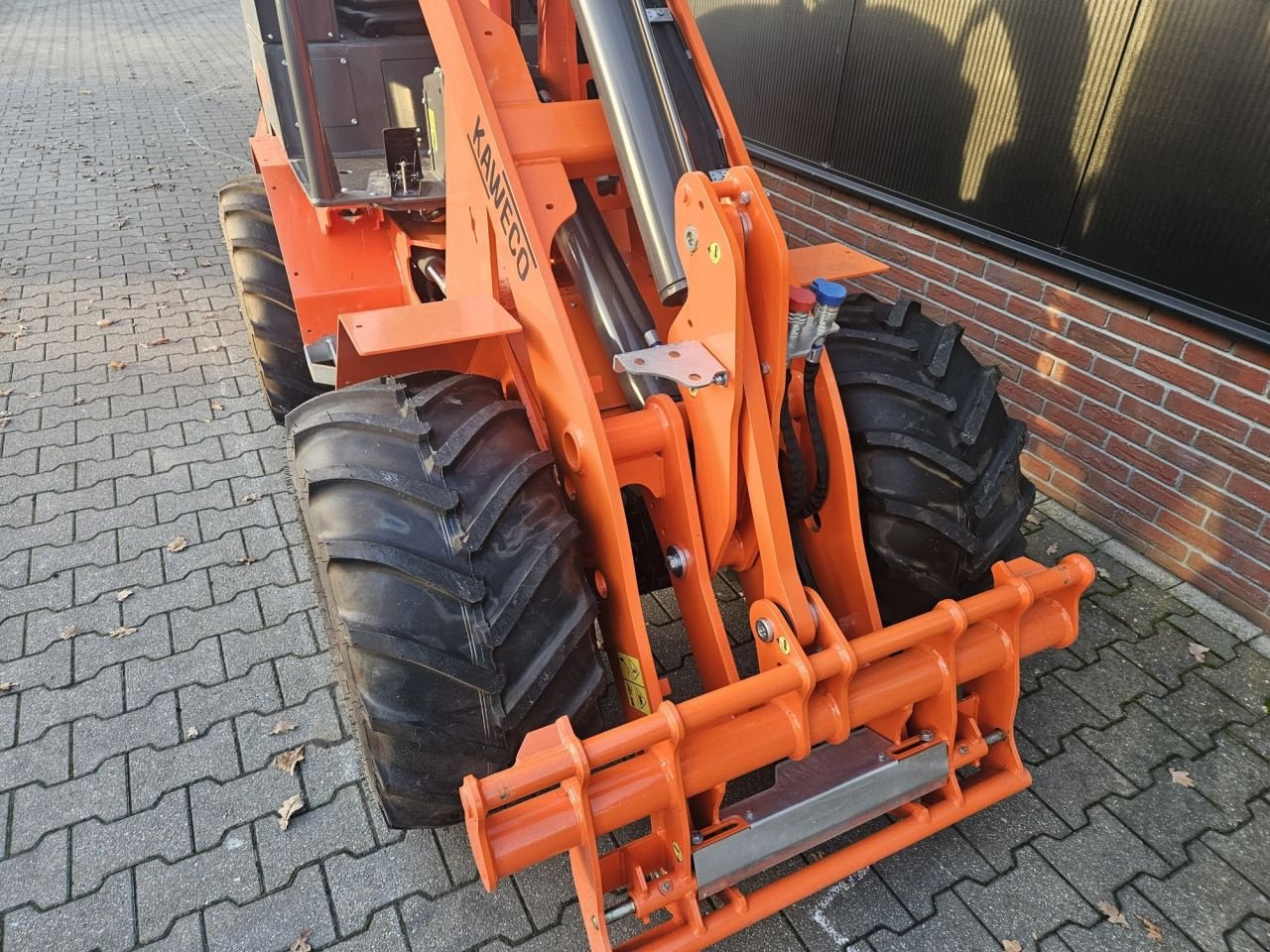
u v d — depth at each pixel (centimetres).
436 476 185
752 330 176
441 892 221
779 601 189
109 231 606
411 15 336
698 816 196
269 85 330
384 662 181
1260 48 262
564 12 237
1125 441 335
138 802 242
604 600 205
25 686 274
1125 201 310
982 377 231
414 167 285
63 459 377
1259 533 302
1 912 215
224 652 288
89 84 963
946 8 355
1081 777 256
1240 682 289
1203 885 229
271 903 219
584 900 178
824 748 204
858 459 222
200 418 406
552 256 241
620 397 235
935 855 234
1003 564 211
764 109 472
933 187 383
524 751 169
